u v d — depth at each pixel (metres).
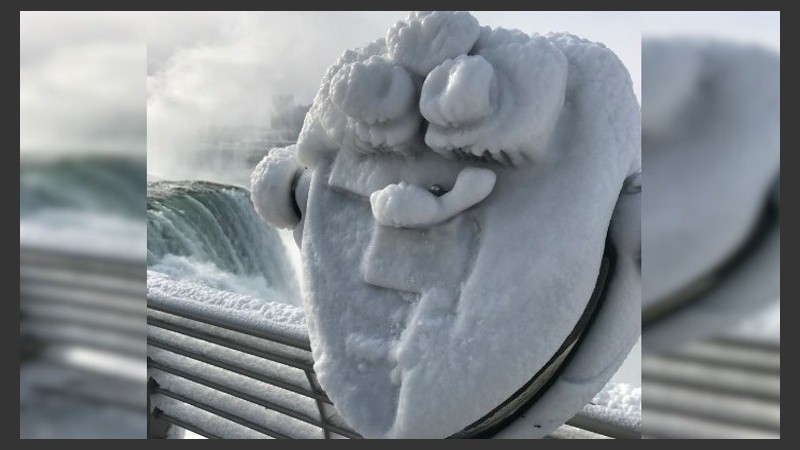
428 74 1.11
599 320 1.13
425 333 1.08
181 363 1.92
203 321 1.74
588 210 1.05
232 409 1.84
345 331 1.18
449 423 1.03
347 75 1.15
